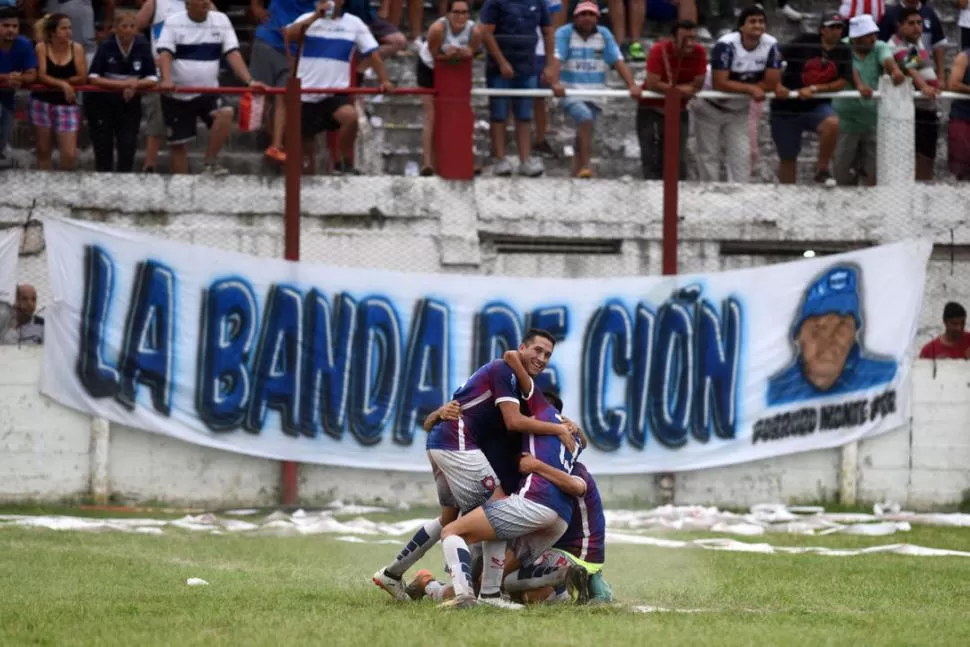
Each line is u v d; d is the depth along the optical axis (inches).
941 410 2087.8
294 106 2043.6
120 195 2087.8
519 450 1069.8
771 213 2183.8
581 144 2170.3
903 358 2084.2
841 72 2196.1
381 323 2025.1
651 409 2048.5
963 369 2087.8
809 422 2071.9
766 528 1825.8
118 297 1980.8
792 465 2078.0
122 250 1983.3
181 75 2080.5
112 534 1635.1
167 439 1989.4
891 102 2178.9
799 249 2229.3
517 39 2150.6
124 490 1982.0
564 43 2182.6
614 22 2522.1
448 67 2129.7
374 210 2127.2
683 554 1513.3
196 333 1994.3
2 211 2068.2
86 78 2084.2
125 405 1972.2
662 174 2162.9
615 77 2423.7
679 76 2121.1
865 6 2341.3
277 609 984.9
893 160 2193.7
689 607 1063.6
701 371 2057.1
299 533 1702.8
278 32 2137.1
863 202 2196.1
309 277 2017.7
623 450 2043.6
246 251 2101.4
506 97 2166.6
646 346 2050.9
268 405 2004.2
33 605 992.2
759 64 2146.9
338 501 2023.9
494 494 1053.2
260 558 1407.5
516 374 1042.1
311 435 2009.1
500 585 1026.7
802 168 2236.7
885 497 2081.7
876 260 2086.6
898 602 1132.5
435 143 2146.9
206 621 912.9
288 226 2033.7
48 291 2064.5
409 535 1711.4
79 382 1963.6
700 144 2170.3
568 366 2038.6
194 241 2096.5
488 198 2149.4
